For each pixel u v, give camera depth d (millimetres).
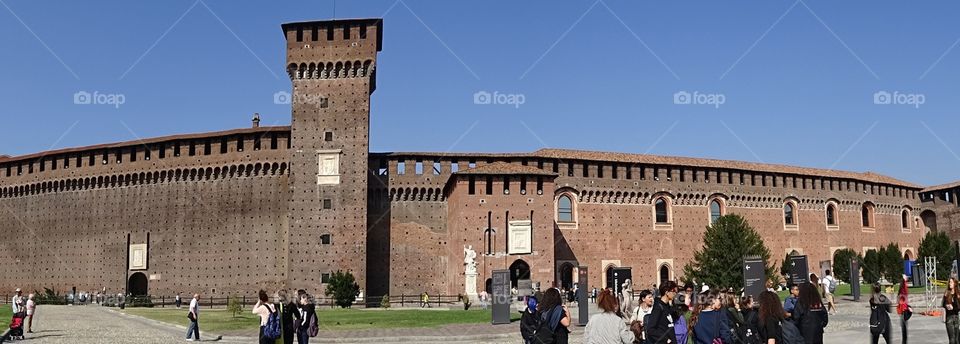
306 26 79250
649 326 17422
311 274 75375
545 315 17141
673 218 85562
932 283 50938
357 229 76062
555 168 82000
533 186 73938
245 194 79750
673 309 17859
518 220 73062
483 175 73375
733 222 72000
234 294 78000
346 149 77375
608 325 15734
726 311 17688
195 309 35969
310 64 78688
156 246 81188
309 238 76000
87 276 83000
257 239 78438
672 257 84562
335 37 78750
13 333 34625
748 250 70562
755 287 37312
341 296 70125
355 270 75250
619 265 82250
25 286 85750
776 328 16016
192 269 79625
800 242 91750
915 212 104062
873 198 99250
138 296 78312
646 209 84812
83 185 85188
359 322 45594
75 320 50250
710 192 87750
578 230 81312
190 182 81500
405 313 55375
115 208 83500
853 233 96312
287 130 79438
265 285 77312
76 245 84188
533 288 65125
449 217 79188
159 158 82688
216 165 80750
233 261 78688
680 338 19234
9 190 88688
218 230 79688
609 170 83875
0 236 88062
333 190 76812
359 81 78312
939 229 102812
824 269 53250
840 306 50438
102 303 78375
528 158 81000
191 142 81938
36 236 86188
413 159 80562
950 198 102562
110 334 38938
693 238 86000
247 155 80000
